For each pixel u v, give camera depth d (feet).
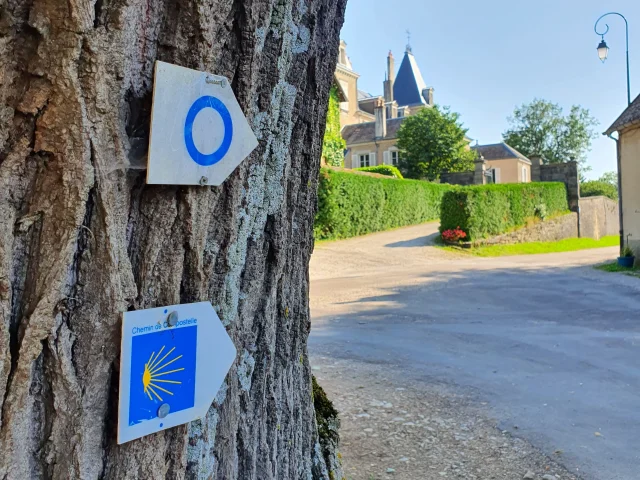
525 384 17.29
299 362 7.49
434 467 11.72
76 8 3.35
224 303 4.97
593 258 58.85
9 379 3.43
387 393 16.53
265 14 4.76
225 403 5.25
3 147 3.42
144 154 3.82
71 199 3.50
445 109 118.62
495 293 36.27
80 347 3.68
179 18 3.95
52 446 3.66
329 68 7.18
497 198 72.08
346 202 68.03
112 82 3.60
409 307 31.63
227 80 4.26
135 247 3.97
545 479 11.12
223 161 4.29
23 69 3.45
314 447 8.21
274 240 5.90
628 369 18.70
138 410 3.91
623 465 11.72
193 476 4.83
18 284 3.50
